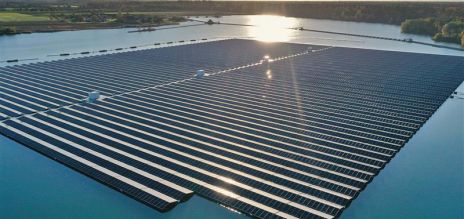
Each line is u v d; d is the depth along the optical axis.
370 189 33.94
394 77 70.94
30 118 49.62
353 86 65.19
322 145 42.34
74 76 71.88
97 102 56.56
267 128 47.06
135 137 44.19
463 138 44.53
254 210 30.50
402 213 30.52
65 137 43.94
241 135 45.03
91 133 45.06
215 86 65.38
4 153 40.22
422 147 42.28
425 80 68.56
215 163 38.16
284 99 58.19
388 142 42.94
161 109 53.78
